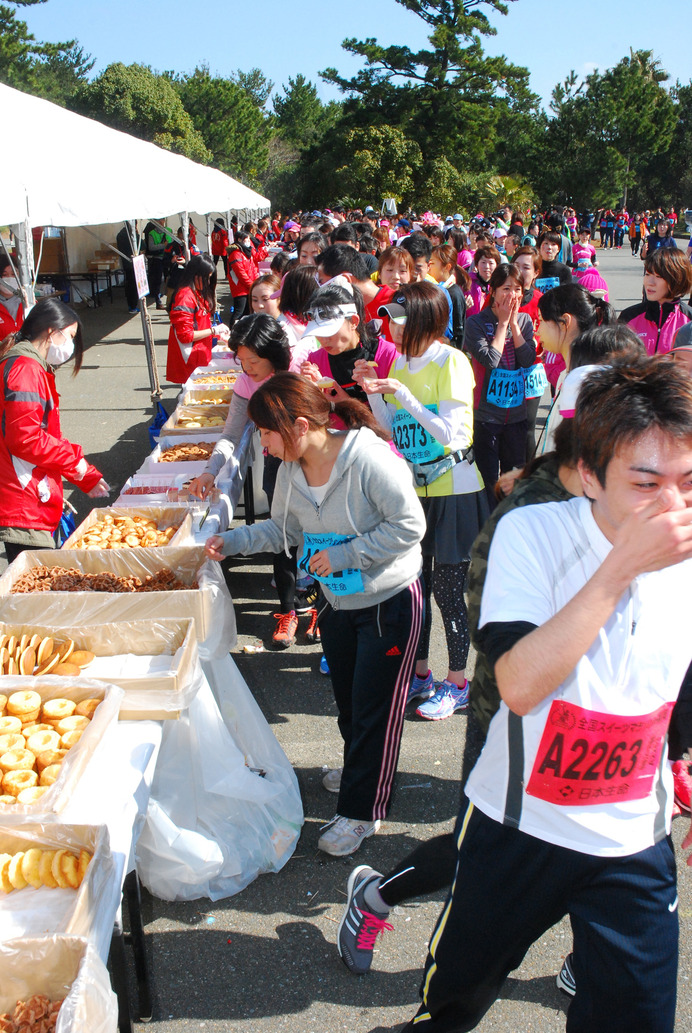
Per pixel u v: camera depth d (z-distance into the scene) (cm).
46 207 475
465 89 4525
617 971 136
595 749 130
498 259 739
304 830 277
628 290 1775
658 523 108
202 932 234
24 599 248
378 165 4028
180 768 237
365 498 226
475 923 146
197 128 6003
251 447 477
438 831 278
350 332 335
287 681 375
